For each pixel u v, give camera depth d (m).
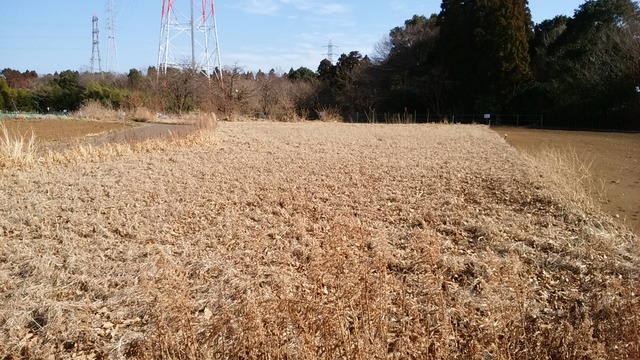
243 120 25.31
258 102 30.06
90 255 4.43
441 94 31.50
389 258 4.25
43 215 5.68
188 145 12.30
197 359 2.70
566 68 27.86
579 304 3.56
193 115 25.59
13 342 3.07
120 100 30.50
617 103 25.12
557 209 6.07
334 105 34.88
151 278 3.85
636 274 4.02
